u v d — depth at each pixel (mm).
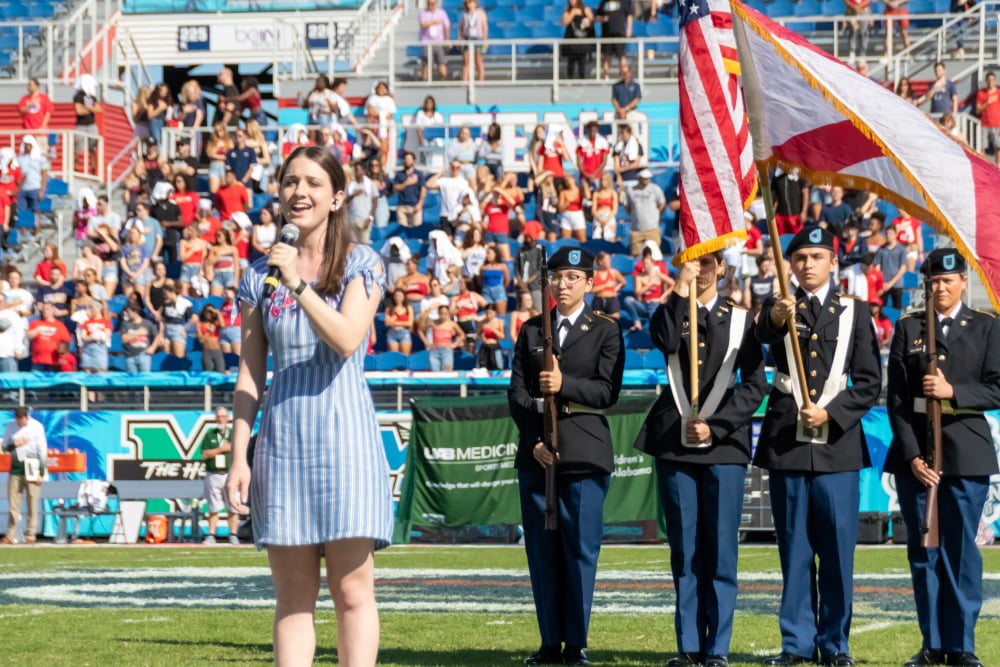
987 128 34281
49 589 16078
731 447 10539
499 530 23734
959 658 10422
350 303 6734
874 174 11086
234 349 28641
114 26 43844
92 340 28812
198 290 30312
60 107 40688
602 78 38719
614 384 10789
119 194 37625
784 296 10375
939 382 10281
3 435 25609
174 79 48531
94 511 25031
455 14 42156
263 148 35500
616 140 34688
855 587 16172
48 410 25594
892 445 10695
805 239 10773
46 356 28969
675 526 10539
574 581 10570
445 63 39750
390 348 28531
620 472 23125
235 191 33500
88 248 31203
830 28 38875
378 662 10336
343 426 6703
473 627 12492
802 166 11117
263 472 6750
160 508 25375
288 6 44469
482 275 29438
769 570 18234
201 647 11125
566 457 10625
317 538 6664
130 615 13328
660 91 38031
